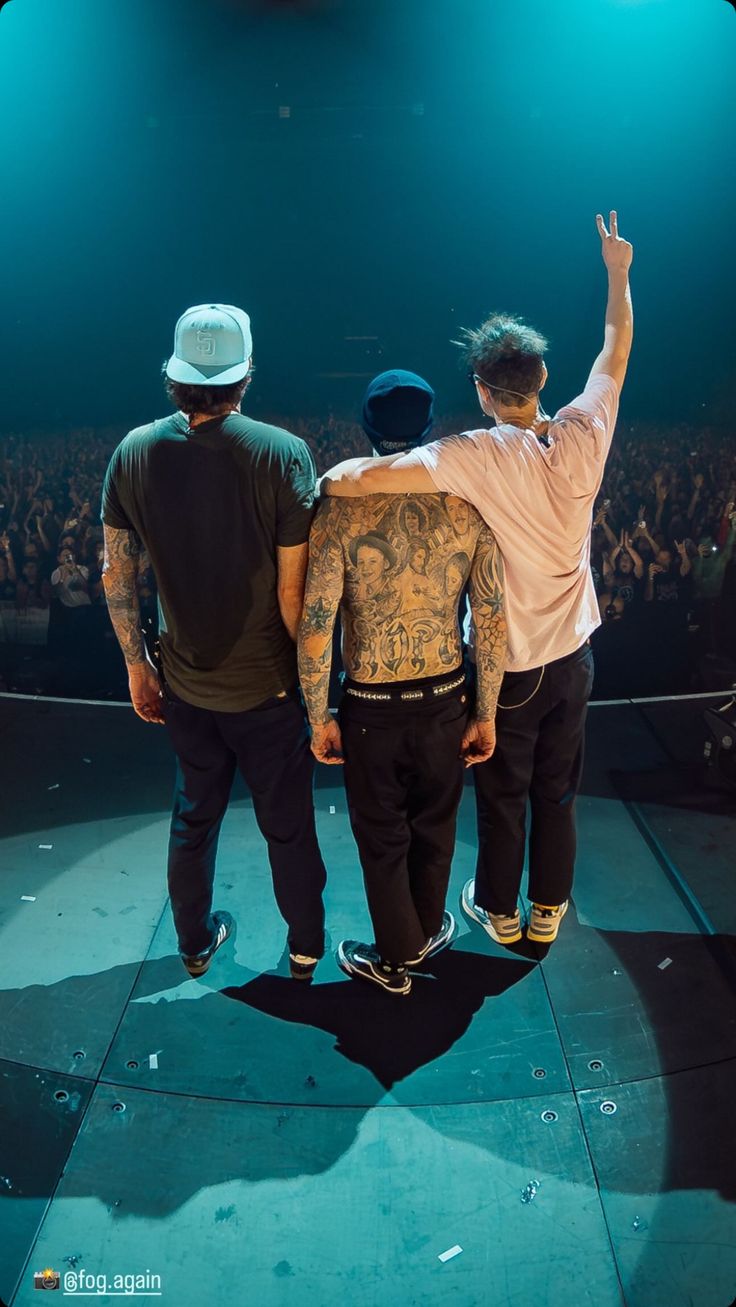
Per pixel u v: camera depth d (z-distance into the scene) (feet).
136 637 7.64
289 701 7.43
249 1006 7.99
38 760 12.64
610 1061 7.39
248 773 7.64
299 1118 6.89
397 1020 7.82
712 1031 7.67
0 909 9.26
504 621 7.04
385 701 7.02
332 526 6.53
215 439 6.48
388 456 6.48
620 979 8.27
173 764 12.51
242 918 9.09
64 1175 6.41
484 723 7.48
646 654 19.39
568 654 7.63
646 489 23.95
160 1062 7.38
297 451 6.60
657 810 11.06
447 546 6.65
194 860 7.82
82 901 9.40
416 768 7.33
